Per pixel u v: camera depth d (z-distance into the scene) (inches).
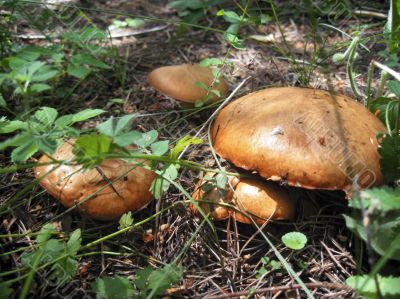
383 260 8.2
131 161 11.6
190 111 16.4
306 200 12.4
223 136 11.8
